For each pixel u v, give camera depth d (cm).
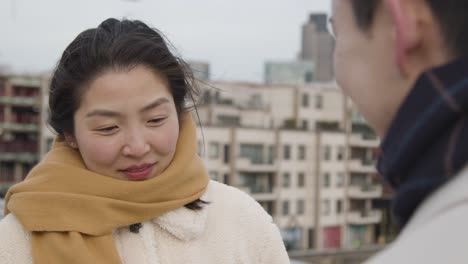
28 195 143
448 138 57
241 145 3503
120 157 141
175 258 149
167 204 145
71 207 141
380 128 68
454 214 54
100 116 137
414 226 58
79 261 136
